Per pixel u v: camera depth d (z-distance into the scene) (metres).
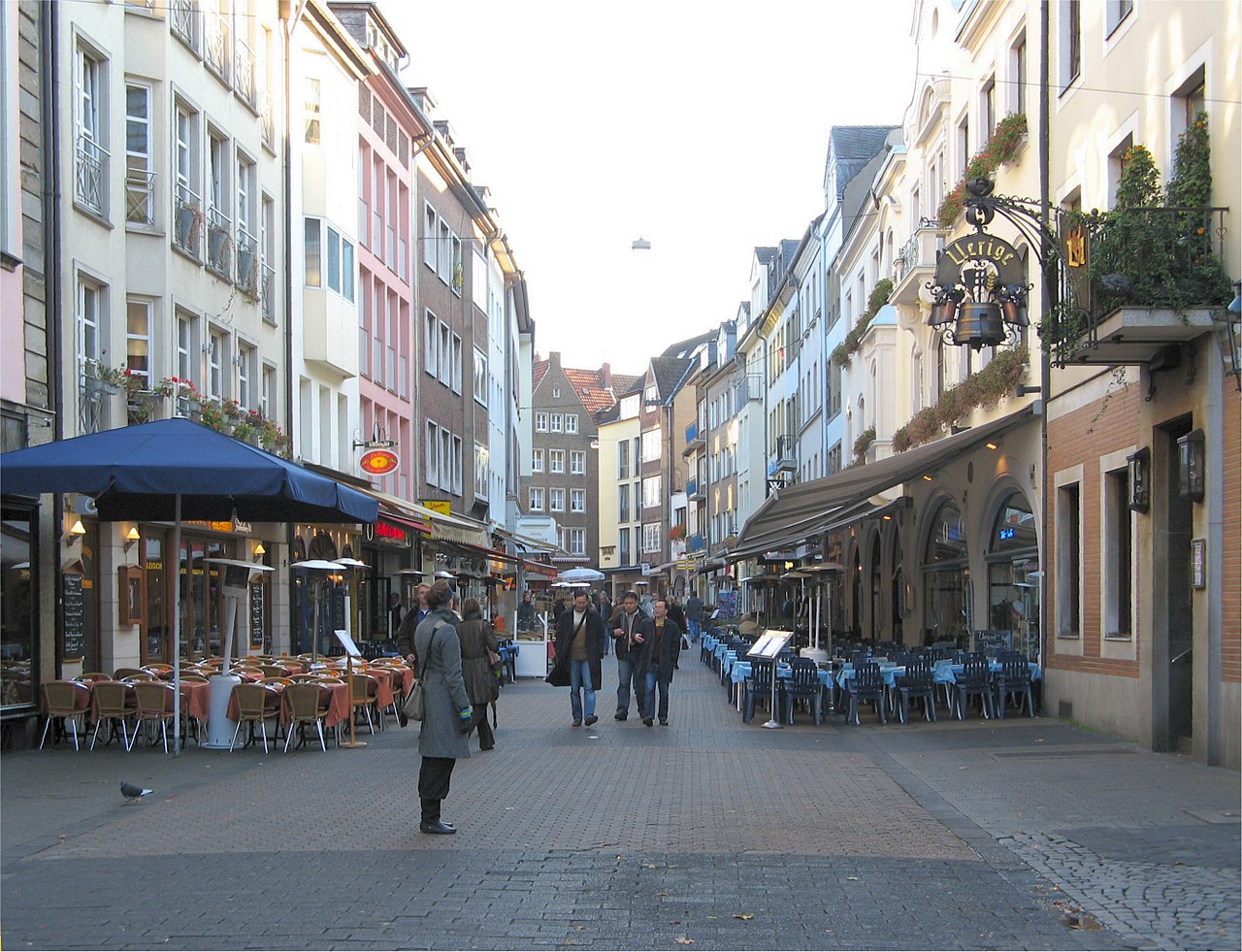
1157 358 13.91
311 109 27.77
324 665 18.92
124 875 8.16
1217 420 12.67
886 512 27.72
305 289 27.30
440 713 9.52
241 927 6.83
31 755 14.44
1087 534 16.80
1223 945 6.42
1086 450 16.86
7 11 15.41
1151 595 14.23
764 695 18.02
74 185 17.17
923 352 27.06
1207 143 13.09
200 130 21.30
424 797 9.52
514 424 63.44
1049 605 18.44
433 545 34.97
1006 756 13.94
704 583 79.00
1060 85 18.05
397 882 7.88
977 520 22.70
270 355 25.06
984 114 22.73
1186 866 8.22
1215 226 12.88
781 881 7.91
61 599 15.82
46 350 16.19
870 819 10.12
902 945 6.50
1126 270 12.82
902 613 29.56
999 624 21.94
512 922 6.93
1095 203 16.44
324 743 15.26
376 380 33.16
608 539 105.50
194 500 16.61
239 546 23.27
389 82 33.31
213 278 21.80
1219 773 12.17
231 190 22.77
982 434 18.86
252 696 14.73
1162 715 14.09
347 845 9.09
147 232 19.31
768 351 59.28
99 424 17.66
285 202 26.09
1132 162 13.87
